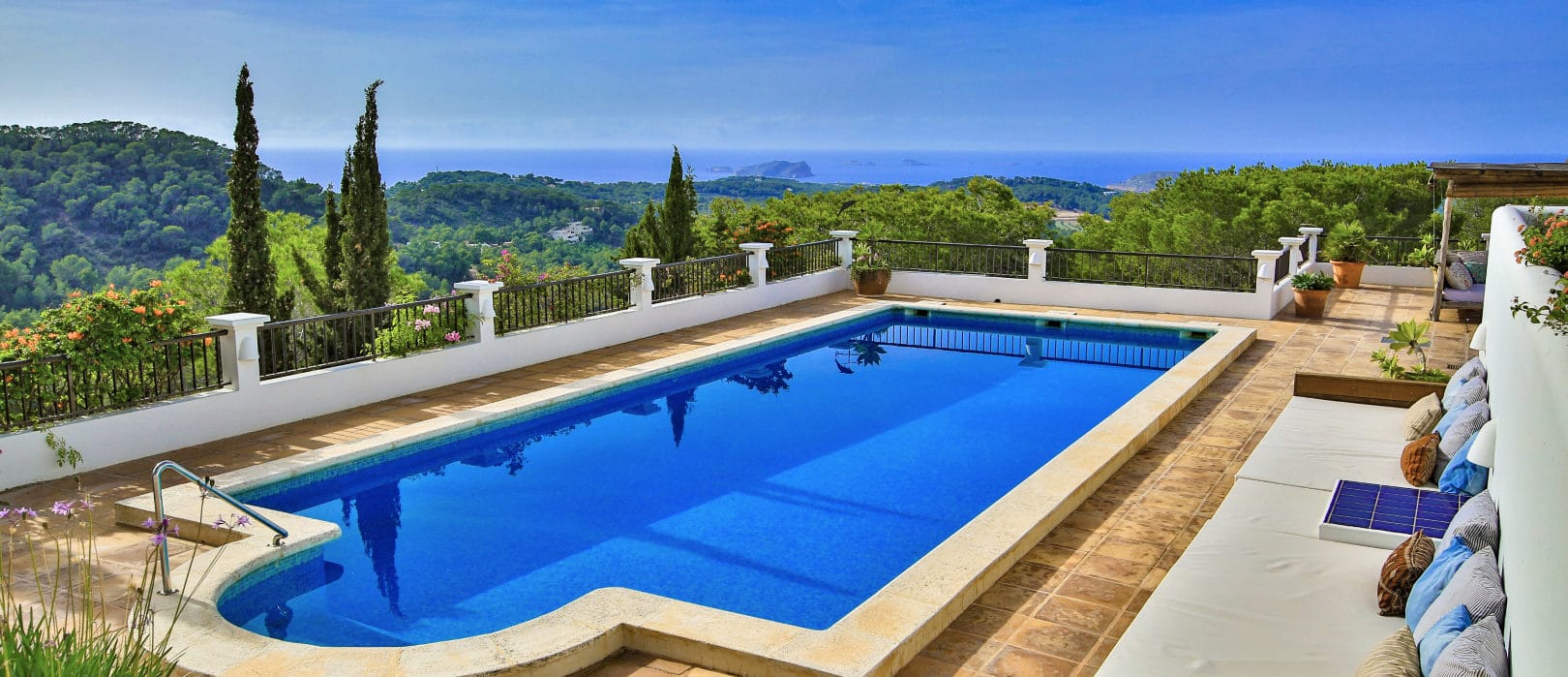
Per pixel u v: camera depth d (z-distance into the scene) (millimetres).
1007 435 9383
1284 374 10945
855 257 17641
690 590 5898
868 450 8898
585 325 12258
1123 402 10648
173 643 4723
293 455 8023
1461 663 3064
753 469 8359
